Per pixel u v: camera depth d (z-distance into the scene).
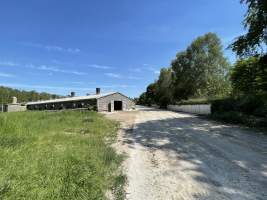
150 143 10.60
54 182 4.96
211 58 49.03
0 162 5.68
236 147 9.43
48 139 10.03
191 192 5.28
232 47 20.02
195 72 49.62
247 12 18.28
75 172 5.67
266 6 16.45
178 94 52.66
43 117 20.73
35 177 5.07
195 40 50.66
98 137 11.58
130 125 17.66
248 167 6.88
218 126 15.95
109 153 8.02
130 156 8.31
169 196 5.11
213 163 7.34
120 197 5.00
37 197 4.27
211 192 5.26
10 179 4.77
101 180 5.66
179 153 8.67
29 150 7.29
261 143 10.09
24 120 14.24
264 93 20.88
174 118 23.61
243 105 20.66
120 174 6.29
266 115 17.16
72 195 4.62
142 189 5.47
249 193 5.17
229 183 5.71
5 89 98.44
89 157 7.18
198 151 8.91
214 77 48.41
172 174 6.43
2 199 4.02
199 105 31.67
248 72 27.38
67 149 8.00
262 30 17.86
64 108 51.25
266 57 19.53
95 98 42.03
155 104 77.50
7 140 8.15
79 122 17.48
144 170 6.77
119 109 47.12
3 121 10.52
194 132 13.51
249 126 15.35
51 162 6.19
